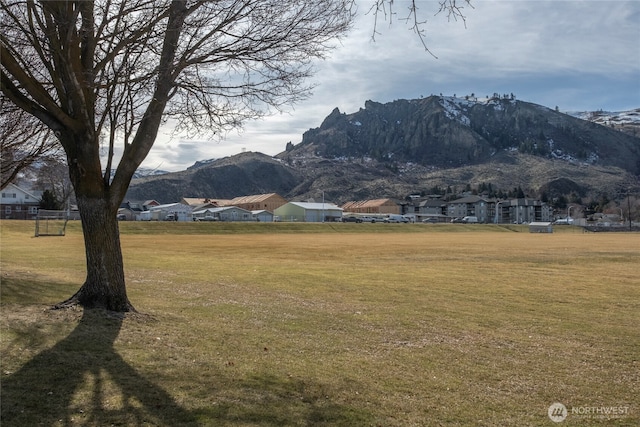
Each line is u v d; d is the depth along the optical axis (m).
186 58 8.49
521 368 7.30
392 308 12.09
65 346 6.61
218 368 6.29
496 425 5.11
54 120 8.25
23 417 4.49
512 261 27.25
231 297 12.59
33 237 44.72
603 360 7.89
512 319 11.20
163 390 5.34
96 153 8.59
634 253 34.00
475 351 8.23
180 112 9.47
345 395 5.68
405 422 5.01
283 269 20.89
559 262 26.94
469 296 14.44
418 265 24.28
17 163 13.41
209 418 4.70
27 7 7.83
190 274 17.62
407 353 7.91
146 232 61.94
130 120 8.98
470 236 68.44
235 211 116.31
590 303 13.59
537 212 159.38
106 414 4.66
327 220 121.50
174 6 7.96
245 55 8.48
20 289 11.36
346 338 8.75
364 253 32.88
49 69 8.31
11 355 6.12
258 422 4.70
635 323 10.94
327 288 15.23
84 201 8.68
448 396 5.91
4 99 9.62
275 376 6.18
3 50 7.21
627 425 5.27
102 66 8.04
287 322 9.80
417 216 149.62
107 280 8.80
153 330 7.99
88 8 7.81
